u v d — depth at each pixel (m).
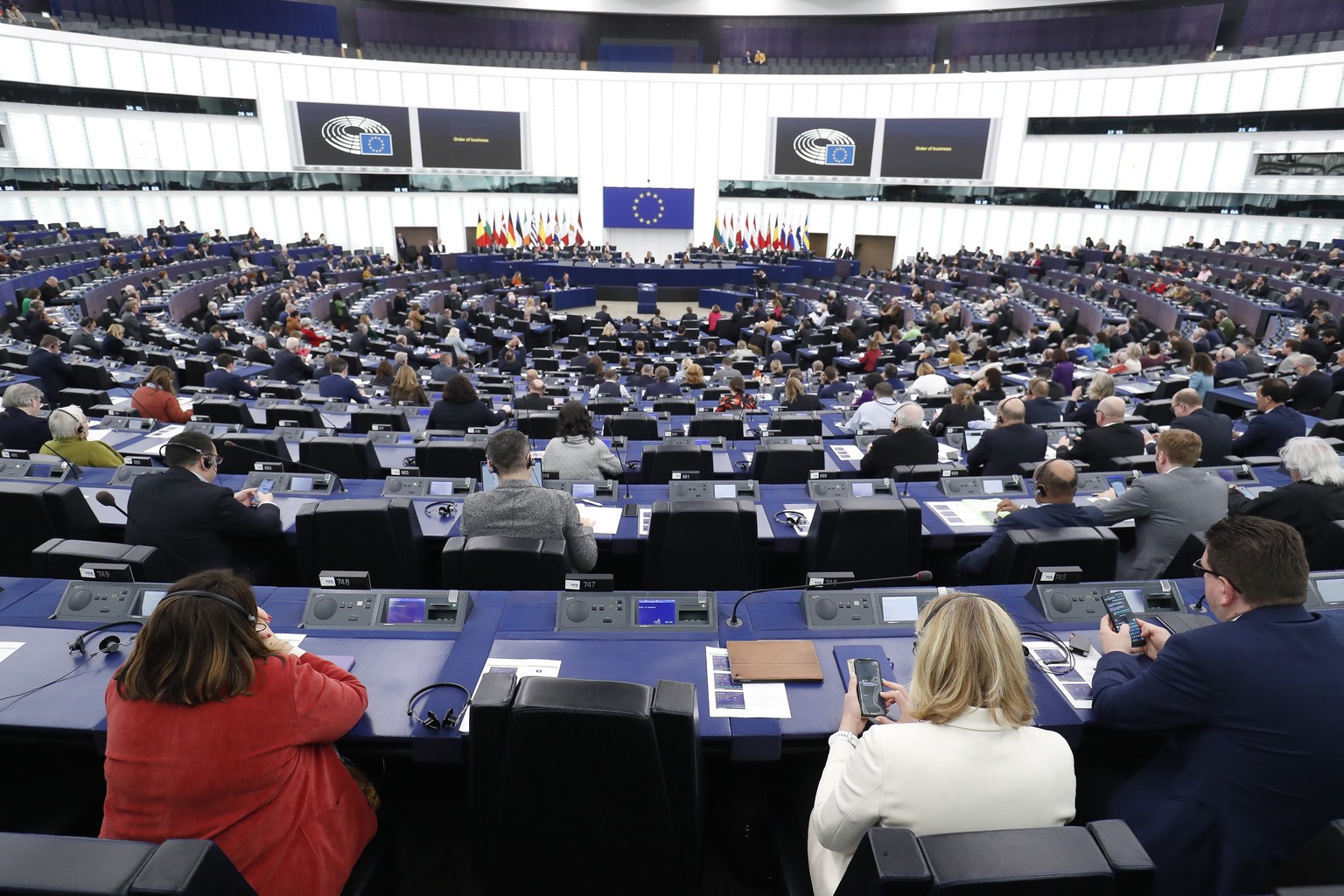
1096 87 22.94
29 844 1.20
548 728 1.67
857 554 3.53
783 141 25.95
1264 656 1.75
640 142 27.14
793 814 2.20
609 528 3.82
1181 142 21.78
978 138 24.39
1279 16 21.92
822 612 2.59
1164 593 2.70
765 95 26.50
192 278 18.41
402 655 2.37
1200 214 21.69
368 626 2.51
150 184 21.50
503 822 1.82
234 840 1.63
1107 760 2.40
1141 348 10.48
